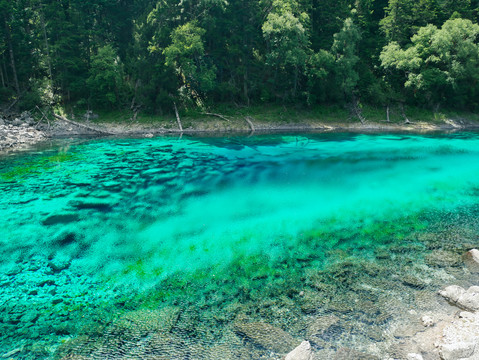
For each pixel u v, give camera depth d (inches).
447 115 1844.2
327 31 2031.3
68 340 270.7
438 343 254.8
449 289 316.8
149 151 1096.8
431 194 644.1
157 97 1710.1
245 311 301.7
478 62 1761.8
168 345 263.0
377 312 296.4
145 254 410.0
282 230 479.5
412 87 1849.2
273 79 1824.6
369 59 2070.6
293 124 1756.9
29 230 479.5
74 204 591.2
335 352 250.7
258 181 740.0
